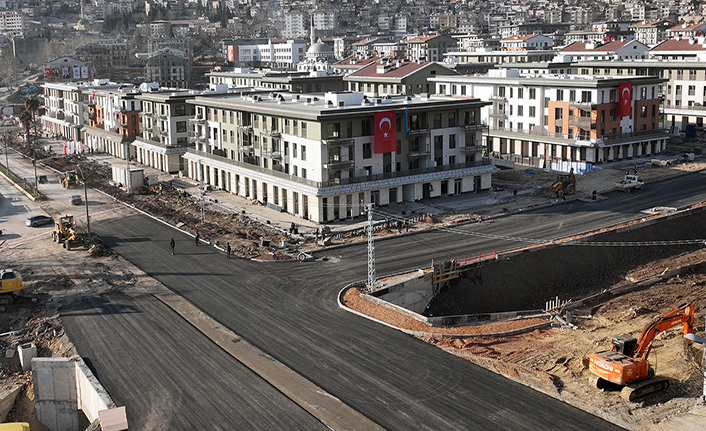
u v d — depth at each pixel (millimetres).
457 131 117625
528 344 64375
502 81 154000
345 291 75688
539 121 147250
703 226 104438
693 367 57688
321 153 103125
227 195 126625
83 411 59375
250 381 55500
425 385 54062
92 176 149750
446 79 169375
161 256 90375
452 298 81812
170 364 58812
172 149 149875
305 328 65750
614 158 141500
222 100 131250
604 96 137000
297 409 51062
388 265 84375
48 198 129625
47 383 60062
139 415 50938
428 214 105750
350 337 63500
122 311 71250
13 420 60000
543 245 89750
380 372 56438
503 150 156625
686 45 194375
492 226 100250
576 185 123625
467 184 119250
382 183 107875
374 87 186875
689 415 49188
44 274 84312
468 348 61688
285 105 116250
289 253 89938
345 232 98812
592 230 96688
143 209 117000
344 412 50438
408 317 68812
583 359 58375
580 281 88625
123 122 169875
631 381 52312
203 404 52188
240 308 71188
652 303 79375
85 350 62094
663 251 97750
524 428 47688
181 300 73875
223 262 86875
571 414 49531
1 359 64938
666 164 137375
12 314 72125
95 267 86375
